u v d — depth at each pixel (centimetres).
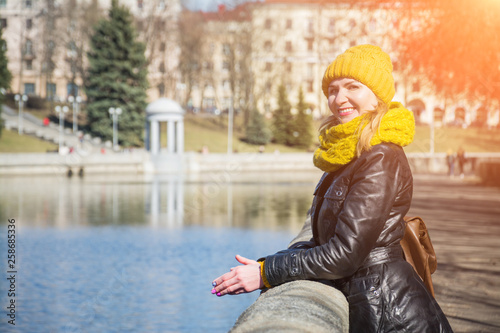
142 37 9038
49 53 8344
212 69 8819
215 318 1215
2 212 3014
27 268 1705
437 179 3753
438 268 940
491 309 692
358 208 240
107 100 7481
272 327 182
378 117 252
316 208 270
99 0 9062
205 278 1573
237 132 8538
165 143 7975
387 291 245
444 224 1524
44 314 1243
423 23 2025
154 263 1766
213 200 3594
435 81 2155
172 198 3728
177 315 1244
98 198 3741
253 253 1878
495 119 5747
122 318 1203
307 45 9862
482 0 1767
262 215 2853
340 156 256
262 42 8631
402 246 288
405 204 252
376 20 2211
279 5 9781
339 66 268
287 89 9806
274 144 8056
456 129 7875
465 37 1845
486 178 3397
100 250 1978
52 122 7938
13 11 9500
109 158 6406
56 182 5072
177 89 8956
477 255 1058
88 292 1416
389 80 265
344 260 237
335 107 274
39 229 2455
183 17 8519
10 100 8419
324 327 192
